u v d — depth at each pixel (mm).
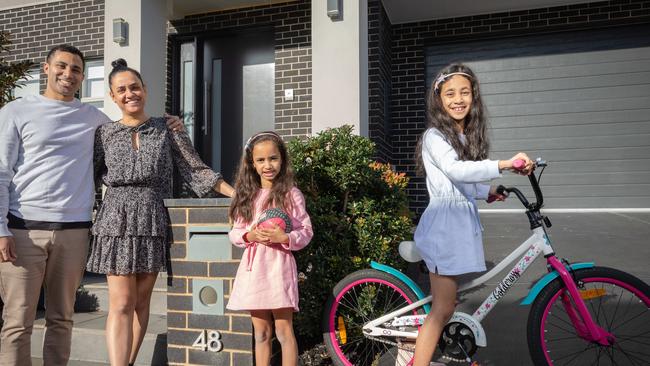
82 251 2545
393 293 3012
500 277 3875
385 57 6969
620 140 6852
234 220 2479
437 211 2291
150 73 5328
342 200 3320
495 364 2758
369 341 3117
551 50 7062
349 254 3166
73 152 2490
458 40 7320
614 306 2789
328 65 4391
